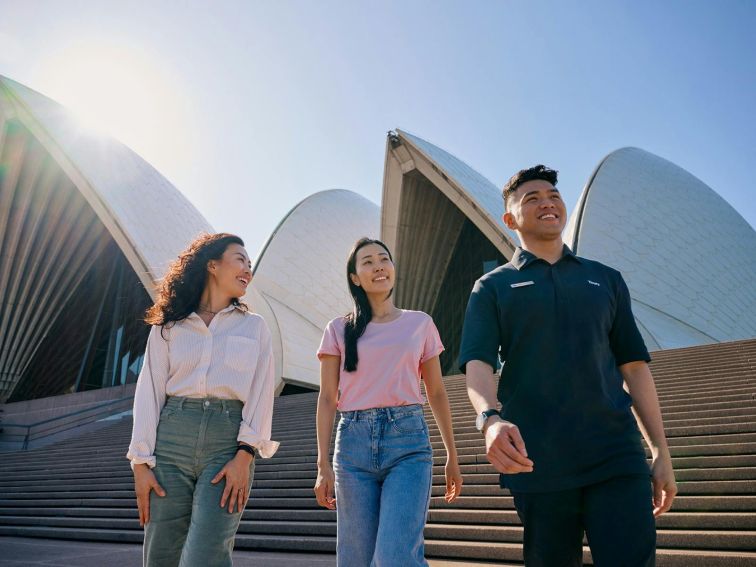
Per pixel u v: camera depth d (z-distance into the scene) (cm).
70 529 643
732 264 2783
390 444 238
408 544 210
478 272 2630
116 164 2247
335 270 3222
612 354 230
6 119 1995
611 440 207
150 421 231
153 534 222
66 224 2338
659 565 384
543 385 218
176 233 2283
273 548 516
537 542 211
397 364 250
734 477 506
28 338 2436
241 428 234
